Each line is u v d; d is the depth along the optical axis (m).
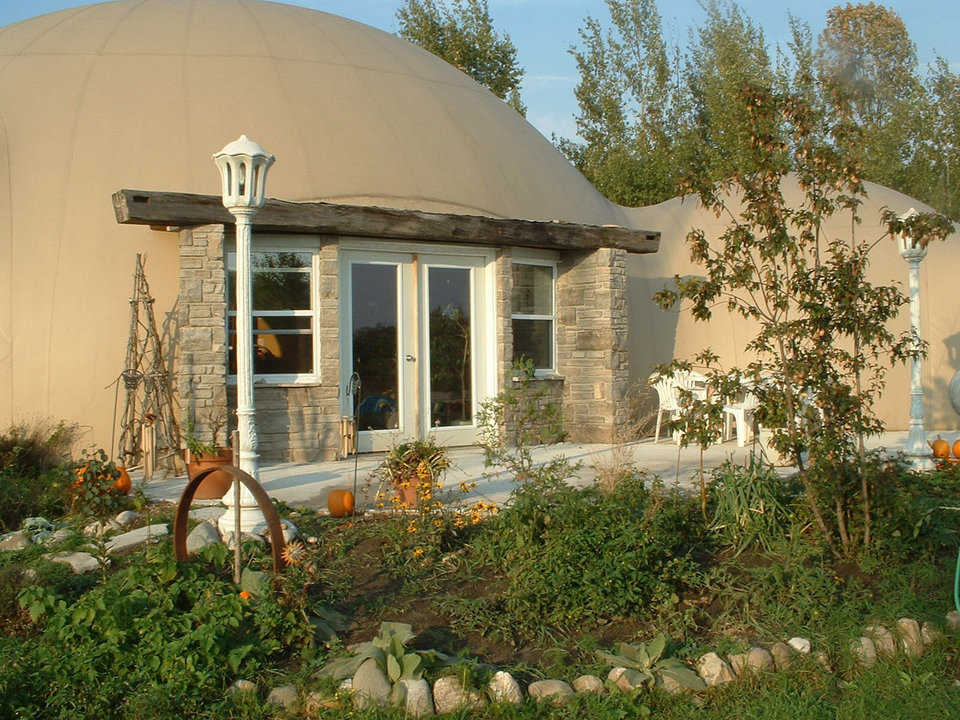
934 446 10.63
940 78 27.48
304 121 11.17
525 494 6.23
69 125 10.52
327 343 10.64
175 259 10.23
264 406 10.42
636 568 5.48
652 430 13.34
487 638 5.09
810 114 6.28
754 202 6.20
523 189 12.47
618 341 12.41
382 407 11.27
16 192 10.11
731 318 14.00
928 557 6.39
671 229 14.70
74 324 9.91
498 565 6.00
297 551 5.09
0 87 10.88
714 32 25.98
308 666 4.62
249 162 6.44
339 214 10.34
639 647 4.79
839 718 4.41
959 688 4.74
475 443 11.78
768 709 4.41
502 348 11.93
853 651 5.02
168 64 11.28
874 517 6.50
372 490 8.58
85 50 11.38
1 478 7.44
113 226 10.14
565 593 5.35
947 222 6.21
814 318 6.10
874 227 14.34
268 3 13.66
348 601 5.46
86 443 9.82
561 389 12.77
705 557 6.20
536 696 4.43
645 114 29.62
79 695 4.27
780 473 9.54
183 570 5.10
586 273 12.55
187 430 9.24
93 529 6.71
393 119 11.84
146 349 9.93
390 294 11.34
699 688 4.58
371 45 13.15
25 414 9.73
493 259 11.98
